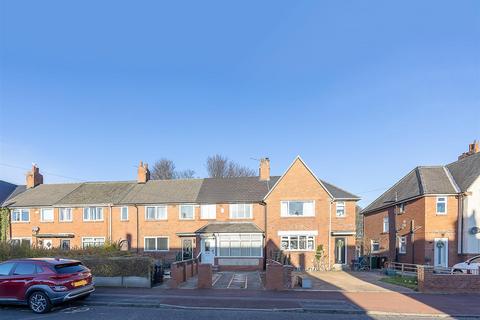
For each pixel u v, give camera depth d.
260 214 33.31
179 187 37.25
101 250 28.08
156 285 19.50
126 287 18.77
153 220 34.94
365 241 44.12
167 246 34.38
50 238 36.91
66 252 24.98
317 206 31.52
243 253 31.27
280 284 18.06
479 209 28.09
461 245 28.14
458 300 15.89
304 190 31.81
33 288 13.49
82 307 14.48
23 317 12.83
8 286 13.80
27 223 37.66
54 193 39.47
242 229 31.39
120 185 39.56
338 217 31.62
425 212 29.11
